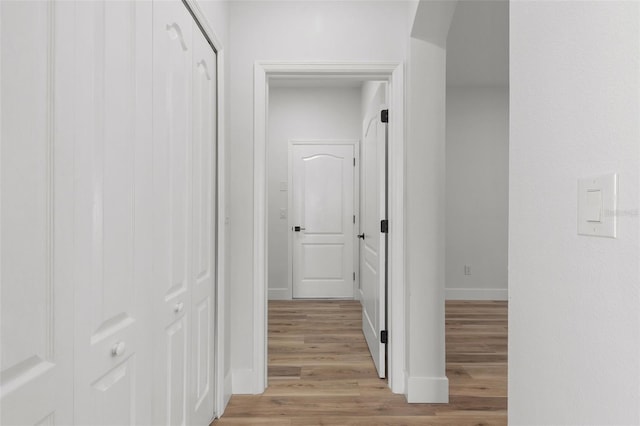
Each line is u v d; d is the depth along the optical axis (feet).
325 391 8.11
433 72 7.52
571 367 2.30
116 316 3.55
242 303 8.03
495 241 16.61
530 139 2.80
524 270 2.87
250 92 8.07
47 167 2.64
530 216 2.79
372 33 8.07
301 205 16.47
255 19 8.08
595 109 2.09
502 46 12.03
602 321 2.03
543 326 2.61
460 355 10.27
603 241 2.02
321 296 16.48
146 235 4.14
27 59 2.45
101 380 3.32
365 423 6.86
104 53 3.34
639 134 1.77
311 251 16.48
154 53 4.34
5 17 2.28
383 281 8.57
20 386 2.37
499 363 9.73
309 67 8.04
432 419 7.00
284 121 16.38
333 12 8.09
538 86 2.69
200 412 6.15
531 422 2.76
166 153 4.71
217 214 7.13
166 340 4.74
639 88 1.77
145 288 4.12
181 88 5.23
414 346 7.61
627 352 1.85
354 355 10.18
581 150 2.21
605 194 2.00
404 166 7.98
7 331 2.28
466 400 7.73
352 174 16.46
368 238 10.51
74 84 2.93
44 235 2.61
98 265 3.25
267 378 8.77
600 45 2.05
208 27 6.27
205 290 6.40
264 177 8.14
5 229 2.28
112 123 3.47
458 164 16.61
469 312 14.58
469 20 10.27
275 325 12.87
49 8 2.65
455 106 16.60
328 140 16.35
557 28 2.46
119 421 3.60
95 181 3.21
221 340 7.09
